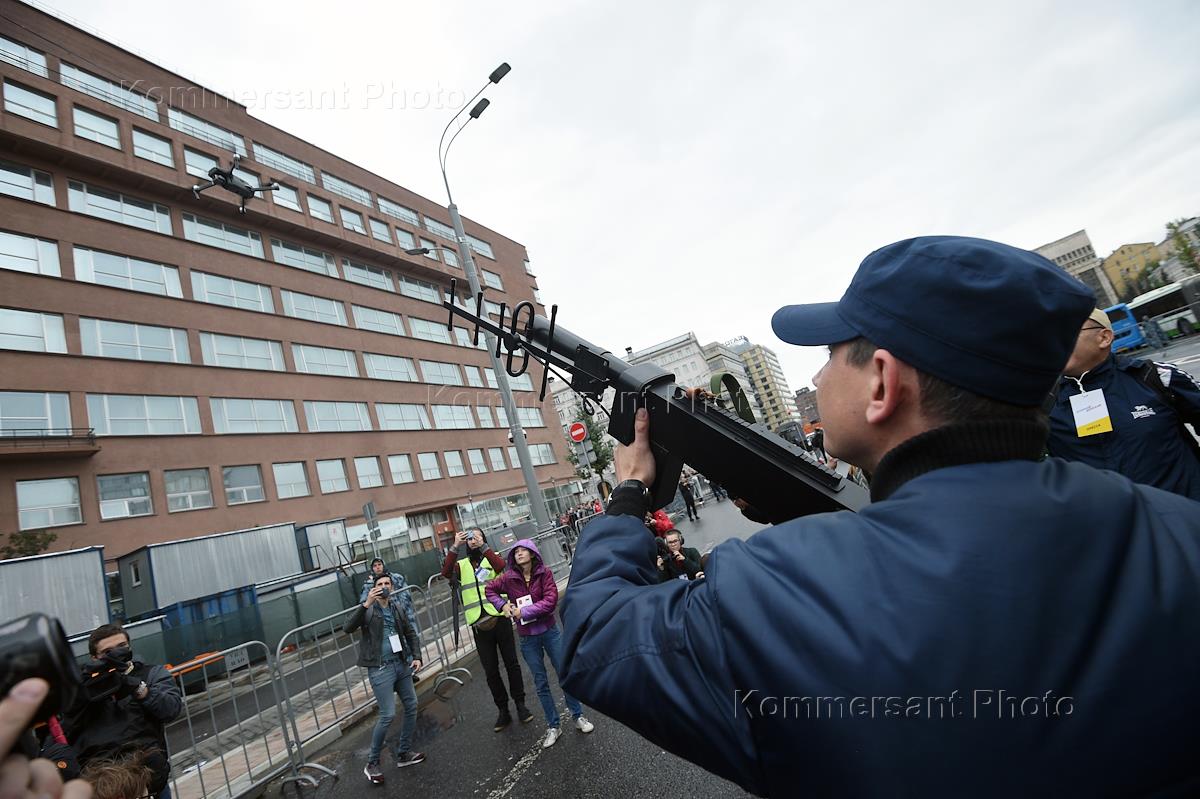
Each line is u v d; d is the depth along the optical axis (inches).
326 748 218.4
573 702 174.7
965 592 23.4
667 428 43.9
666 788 132.3
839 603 25.1
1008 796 21.2
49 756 110.0
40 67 831.7
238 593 530.9
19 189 770.2
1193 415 100.0
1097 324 104.3
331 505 991.0
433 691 263.9
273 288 1066.7
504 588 181.9
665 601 31.5
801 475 40.1
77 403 734.5
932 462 28.2
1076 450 109.3
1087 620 23.0
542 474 1546.5
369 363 1198.9
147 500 764.0
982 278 27.1
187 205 974.4
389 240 1387.8
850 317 31.8
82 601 418.6
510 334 54.4
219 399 895.7
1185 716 21.7
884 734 22.7
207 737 203.0
